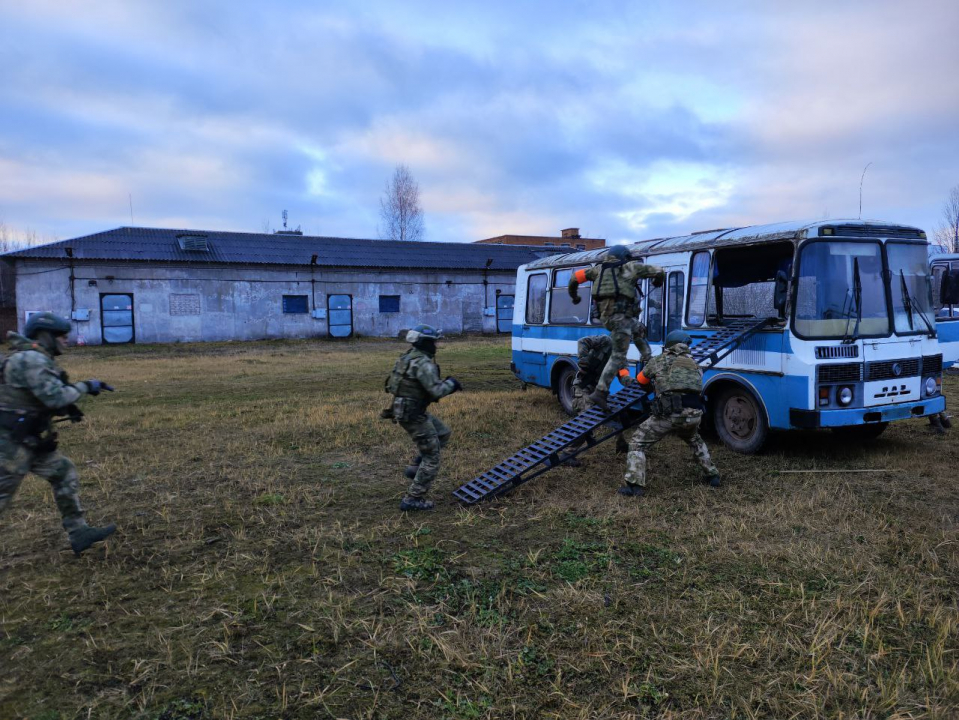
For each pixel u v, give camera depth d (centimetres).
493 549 470
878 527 495
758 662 320
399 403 543
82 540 449
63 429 936
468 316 3603
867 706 286
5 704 292
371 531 506
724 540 474
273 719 281
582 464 714
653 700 291
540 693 297
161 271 2844
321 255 3309
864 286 698
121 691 302
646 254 909
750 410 738
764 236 717
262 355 2398
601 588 403
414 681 309
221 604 388
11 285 3156
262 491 621
